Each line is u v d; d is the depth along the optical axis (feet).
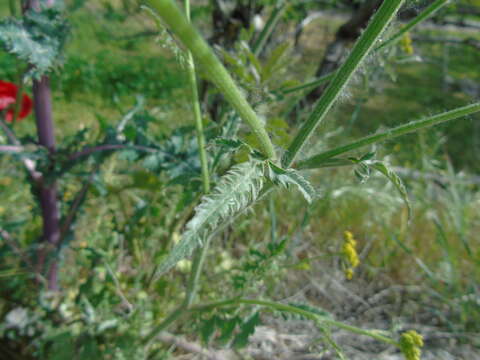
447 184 2.30
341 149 0.69
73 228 1.33
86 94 3.70
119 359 1.20
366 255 1.99
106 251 1.36
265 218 1.93
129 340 1.22
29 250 1.36
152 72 4.43
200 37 0.48
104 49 4.76
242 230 1.76
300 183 0.60
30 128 2.83
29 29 0.90
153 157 1.11
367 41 0.59
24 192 1.95
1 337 1.40
